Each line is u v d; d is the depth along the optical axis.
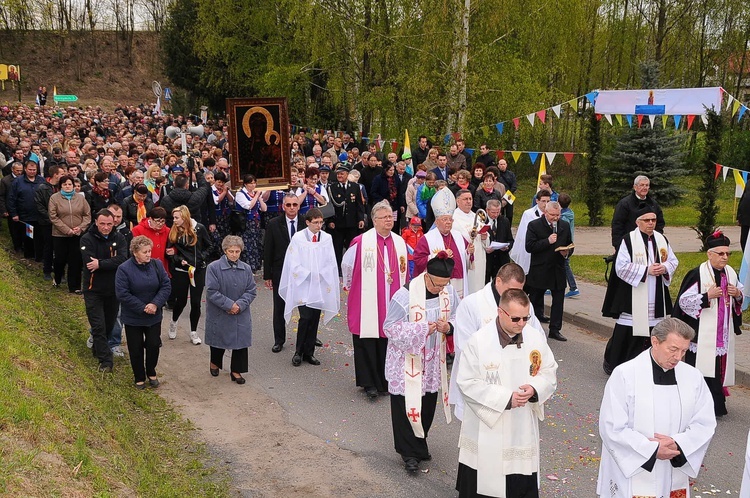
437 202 9.07
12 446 4.84
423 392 6.59
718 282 7.72
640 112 16.19
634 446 4.75
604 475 5.13
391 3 27.33
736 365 9.12
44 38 72.19
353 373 9.36
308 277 9.45
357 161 19.22
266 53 35.25
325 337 10.92
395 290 8.52
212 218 13.43
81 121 36.84
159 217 10.36
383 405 8.27
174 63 44.22
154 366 8.68
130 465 5.86
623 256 8.73
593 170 21.58
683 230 20.41
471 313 5.79
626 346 9.05
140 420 7.54
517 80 25.52
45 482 4.57
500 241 11.32
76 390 6.90
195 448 7.07
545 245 10.46
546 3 25.83
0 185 14.70
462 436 5.51
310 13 27.77
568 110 26.84
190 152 22.08
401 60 26.75
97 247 8.78
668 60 35.97
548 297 12.90
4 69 58.22
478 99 25.12
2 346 6.93
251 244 14.12
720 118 15.77
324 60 30.06
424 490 6.26
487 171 13.26
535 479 5.38
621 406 4.87
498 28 25.70
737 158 28.05
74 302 11.88
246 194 13.85
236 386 8.84
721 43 34.59
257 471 6.62
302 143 25.28
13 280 11.15
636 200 9.75
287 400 8.40
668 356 4.75
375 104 27.22
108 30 75.62
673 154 24.19
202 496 5.99
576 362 9.74
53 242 12.55
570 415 7.95
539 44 27.16
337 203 14.30
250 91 40.19
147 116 45.34
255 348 10.37
